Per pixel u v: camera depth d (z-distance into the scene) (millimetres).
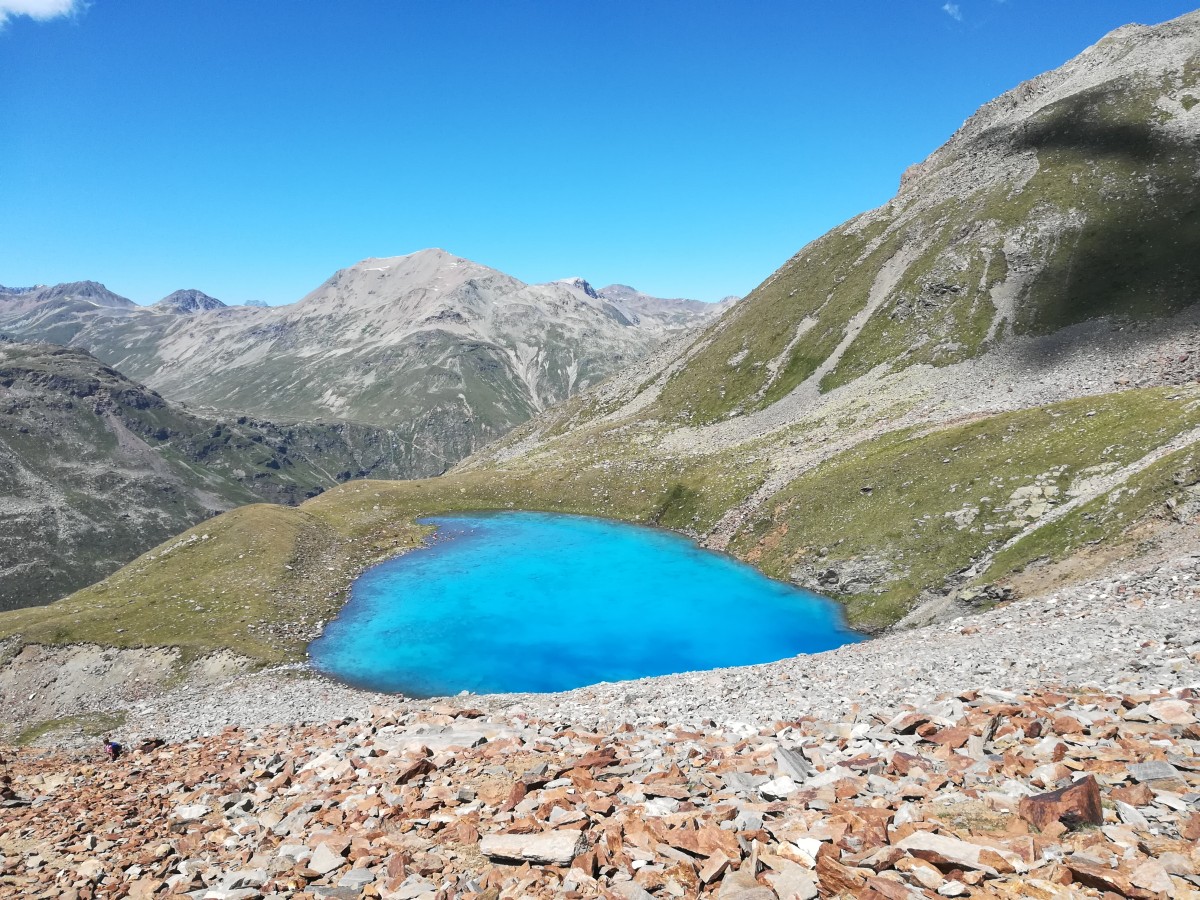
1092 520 43062
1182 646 19188
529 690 47438
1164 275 87438
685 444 114562
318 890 10469
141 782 19922
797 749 14602
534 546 84750
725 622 55906
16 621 61281
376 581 73688
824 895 8000
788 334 129750
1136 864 7527
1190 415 48094
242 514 88562
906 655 29484
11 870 13094
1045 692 16500
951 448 63719
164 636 58000
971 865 7945
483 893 9539
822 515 67812
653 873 9273
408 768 15969
